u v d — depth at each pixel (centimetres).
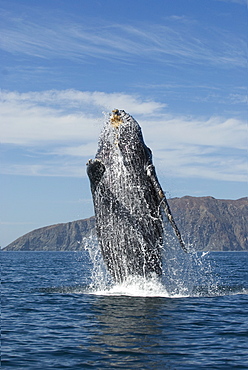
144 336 1598
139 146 2362
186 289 2719
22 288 3161
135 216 2359
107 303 2167
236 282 3903
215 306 2194
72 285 3434
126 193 2355
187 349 1472
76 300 2336
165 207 2345
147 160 2384
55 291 2830
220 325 1798
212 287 3141
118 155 2364
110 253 2422
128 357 1387
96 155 2419
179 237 2333
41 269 6284
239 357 1407
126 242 2372
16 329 1728
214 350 1469
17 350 1462
